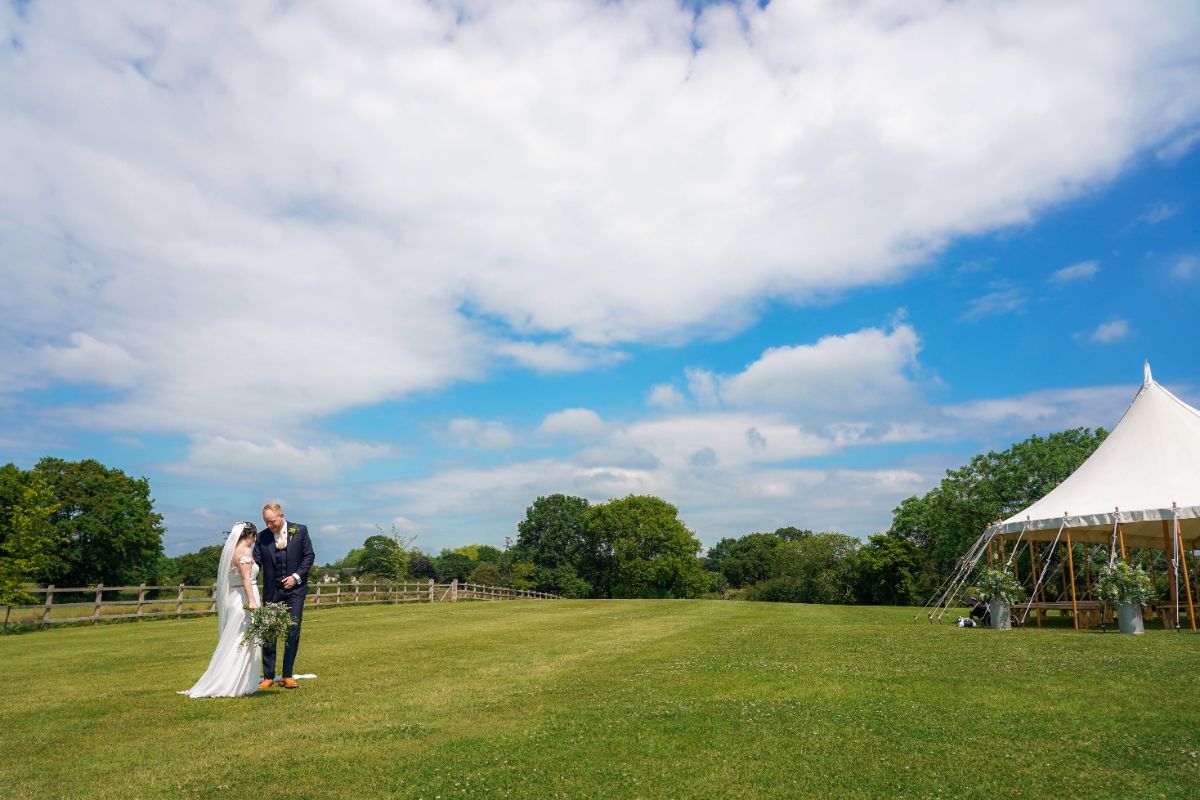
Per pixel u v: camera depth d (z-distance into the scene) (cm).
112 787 544
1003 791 532
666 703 832
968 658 1150
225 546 945
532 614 2672
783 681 964
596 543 8731
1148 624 2000
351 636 1700
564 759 611
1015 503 4403
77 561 5197
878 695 870
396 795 528
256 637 905
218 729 721
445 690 934
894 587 5641
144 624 2406
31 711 809
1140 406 2120
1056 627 1920
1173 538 1783
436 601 4331
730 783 553
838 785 547
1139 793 525
